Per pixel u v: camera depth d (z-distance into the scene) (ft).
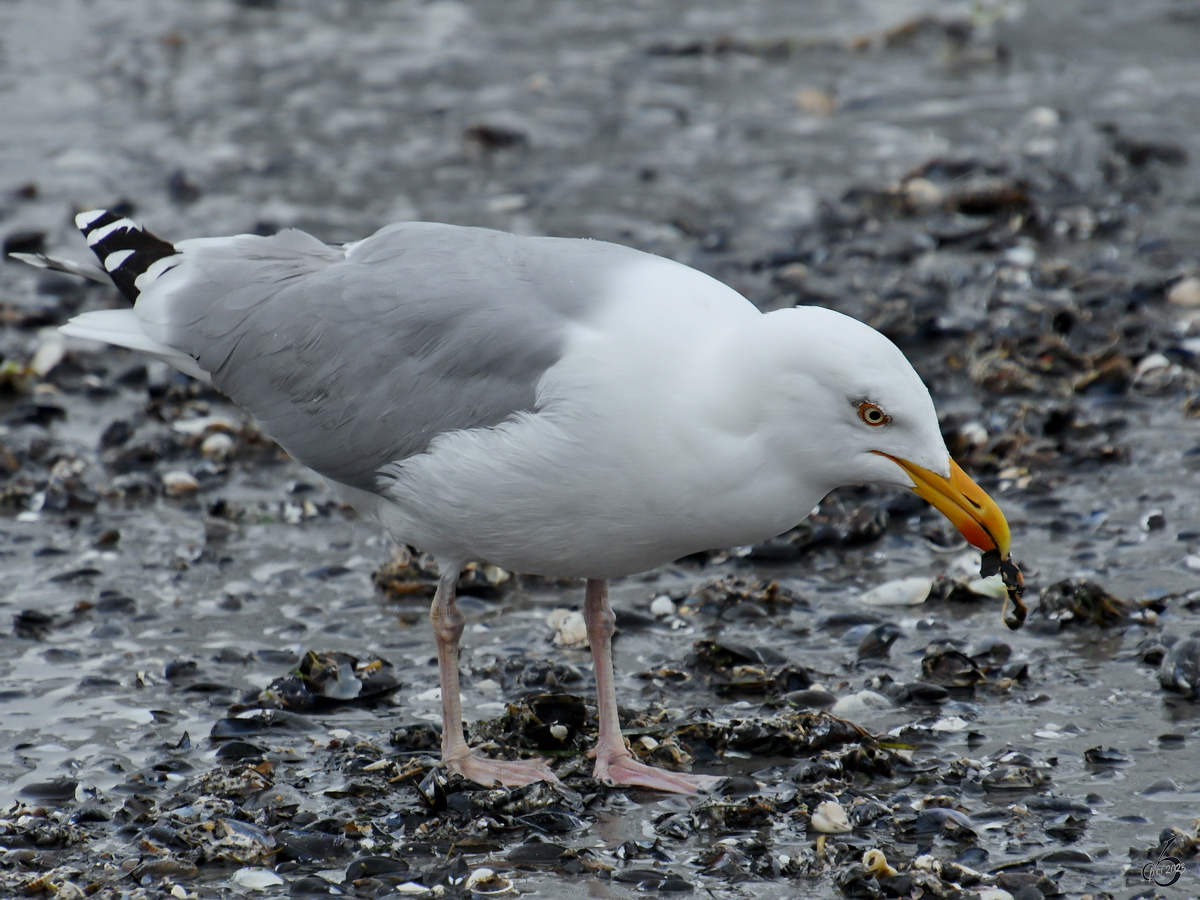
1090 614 35.42
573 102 75.72
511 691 34.27
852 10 88.48
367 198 64.80
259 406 32.53
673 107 74.49
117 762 31.17
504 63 81.97
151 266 34.45
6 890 26.89
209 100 77.10
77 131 73.26
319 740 32.19
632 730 32.35
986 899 25.70
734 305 29.32
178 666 34.83
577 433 28.07
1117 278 53.88
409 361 30.40
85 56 83.92
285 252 33.60
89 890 26.99
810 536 40.32
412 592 38.65
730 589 37.58
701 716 32.55
